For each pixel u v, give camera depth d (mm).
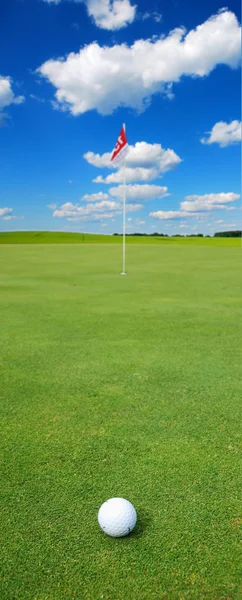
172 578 2277
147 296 12844
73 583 2246
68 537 2566
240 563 2377
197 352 6695
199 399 4734
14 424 4141
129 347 7008
